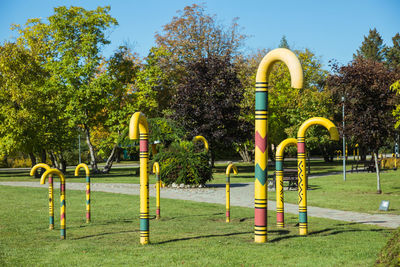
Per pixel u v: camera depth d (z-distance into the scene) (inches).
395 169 1417.3
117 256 248.7
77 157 2325.3
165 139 1154.0
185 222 406.6
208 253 249.8
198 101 1321.4
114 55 1562.5
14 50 1338.6
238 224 392.2
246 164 1956.2
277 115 1769.2
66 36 1432.1
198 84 1306.6
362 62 735.7
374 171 1362.0
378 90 709.9
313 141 1263.5
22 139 1298.0
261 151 283.9
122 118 1473.9
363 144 745.0
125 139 1285.7
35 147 1339.8
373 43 3193.9
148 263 229.9
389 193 722.8
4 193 740.0
